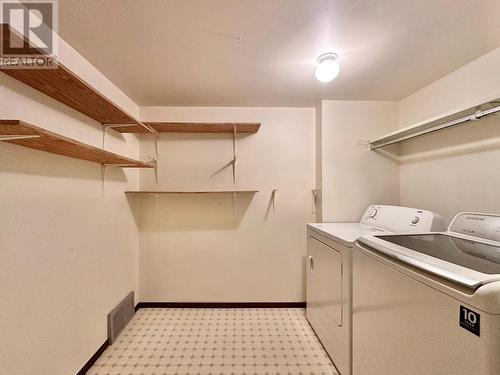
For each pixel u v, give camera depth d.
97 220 1.73
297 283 2.51
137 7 1.11
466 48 1.47
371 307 1.19
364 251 1.26
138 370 1.59
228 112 2.50
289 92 2.15
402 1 1.09
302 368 1.62
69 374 1.42
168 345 1.86
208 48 1.46
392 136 1.99
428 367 0.83
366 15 1.18
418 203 2.10
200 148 2.50
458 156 1.71
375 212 2.06
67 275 1.41
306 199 2.53
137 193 2.36
